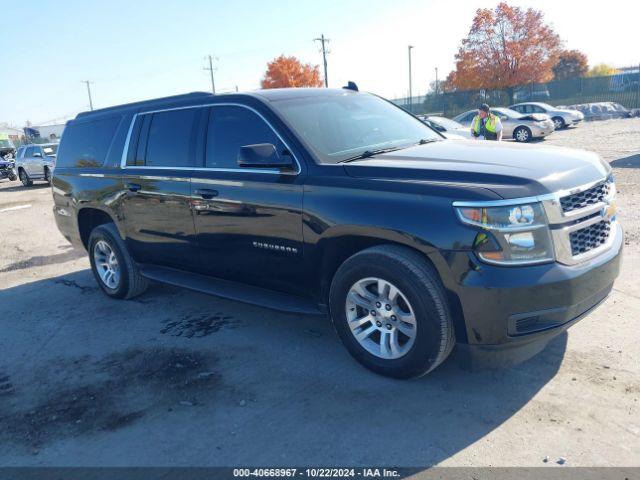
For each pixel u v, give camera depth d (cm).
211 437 325
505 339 315
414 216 327
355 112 464
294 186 387
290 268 404
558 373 360
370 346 373
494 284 306
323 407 345
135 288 579
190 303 564
